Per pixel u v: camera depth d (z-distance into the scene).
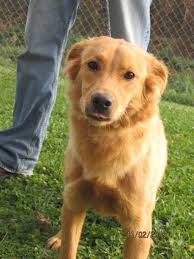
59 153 1.73
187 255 1.22
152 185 1.12
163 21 4.52
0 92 2.70
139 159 1.09
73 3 1.38
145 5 1.35
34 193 1.43
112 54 1.06
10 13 4.50
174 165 1.82
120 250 1.23
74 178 1.11
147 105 1.10
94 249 1.22
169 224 1.34
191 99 3.66
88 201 1.13
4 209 1.33
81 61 1.10
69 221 1.13
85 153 1.08
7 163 1.49
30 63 1.41
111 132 1.07
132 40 1.34
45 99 1.42
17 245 1.19
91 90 1.03
